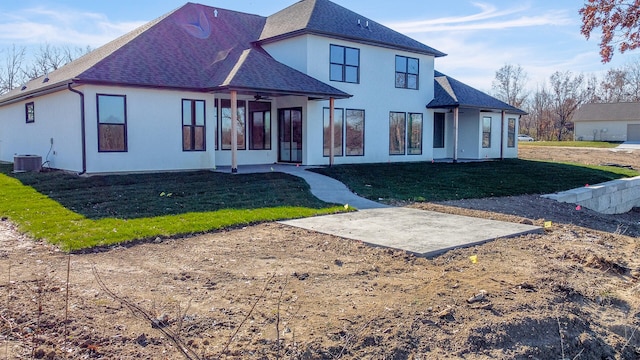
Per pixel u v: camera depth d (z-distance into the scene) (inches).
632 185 768.9
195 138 650.8
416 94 885.8
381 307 198.4
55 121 649.0
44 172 633.6
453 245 302.7
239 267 253.9
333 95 690.8
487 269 257.1
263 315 187.8
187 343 162.6
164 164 625.0
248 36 829.8
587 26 390.6
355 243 311.6
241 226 362.6
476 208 478.9
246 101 755.4
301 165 736.3
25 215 382.6
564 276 251.4
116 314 183.6
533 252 298.4
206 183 545.6
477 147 986.7
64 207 414.6
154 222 355.6
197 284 224.2
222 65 700.7
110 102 578.6
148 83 594.2
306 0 850.8
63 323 171.9
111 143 583.2
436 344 175.2
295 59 745.6
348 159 791.1
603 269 270.7
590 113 2046.0
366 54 800.9
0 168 725.3
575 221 464.4
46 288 210.1
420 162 874.1
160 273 240.8
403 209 458.0
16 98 759.7
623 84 2519.7
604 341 198.7
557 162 988.6
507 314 197.9
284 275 240.4
